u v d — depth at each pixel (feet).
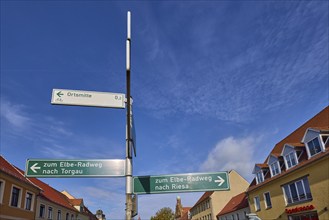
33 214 73.41
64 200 114.62
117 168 18.66
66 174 18.92
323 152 57.62
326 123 67.36
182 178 20.10
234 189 144.46
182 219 223.30
